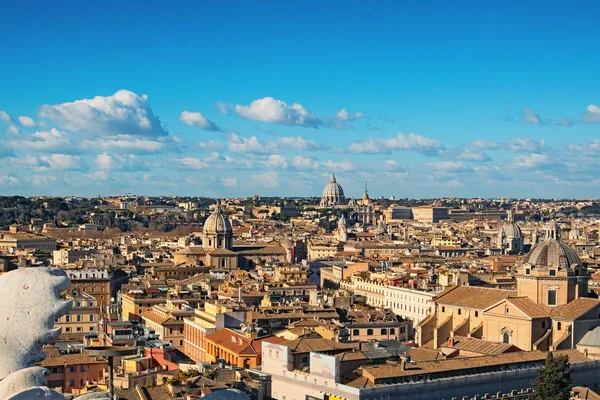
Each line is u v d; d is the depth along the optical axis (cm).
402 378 17975
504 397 19062
